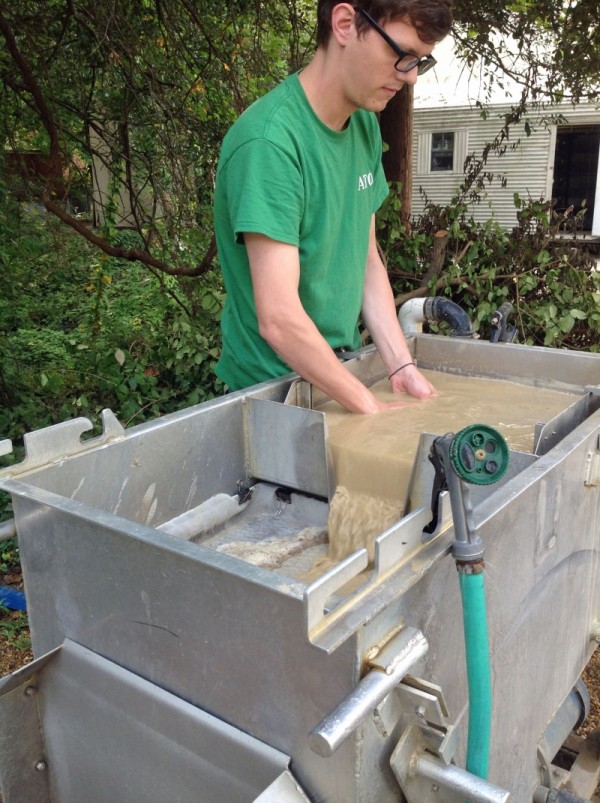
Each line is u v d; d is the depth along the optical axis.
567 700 1.71
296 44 4.11
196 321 4.58
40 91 3.99
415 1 1.34
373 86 1.48
